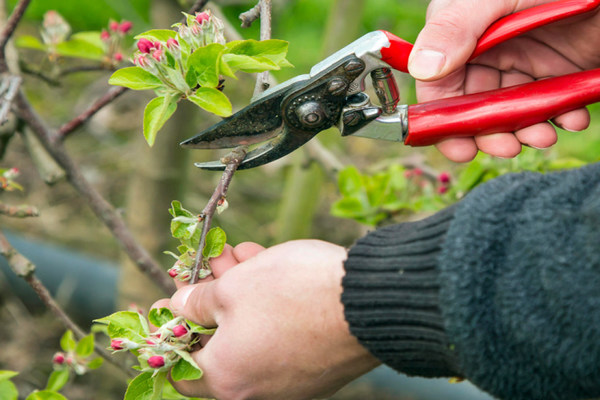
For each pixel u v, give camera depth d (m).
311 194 2.89
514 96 1.39
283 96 1.29
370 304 1.05
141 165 2.53
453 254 0.96
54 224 3.88
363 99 1.34
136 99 4.50
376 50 1.28
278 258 1.17
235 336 1.16
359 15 2.59
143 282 2.62
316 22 4.99
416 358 1.06
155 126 1.12
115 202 3.94
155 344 1.17
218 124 1.30
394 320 1.03
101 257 3.71
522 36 1.57
